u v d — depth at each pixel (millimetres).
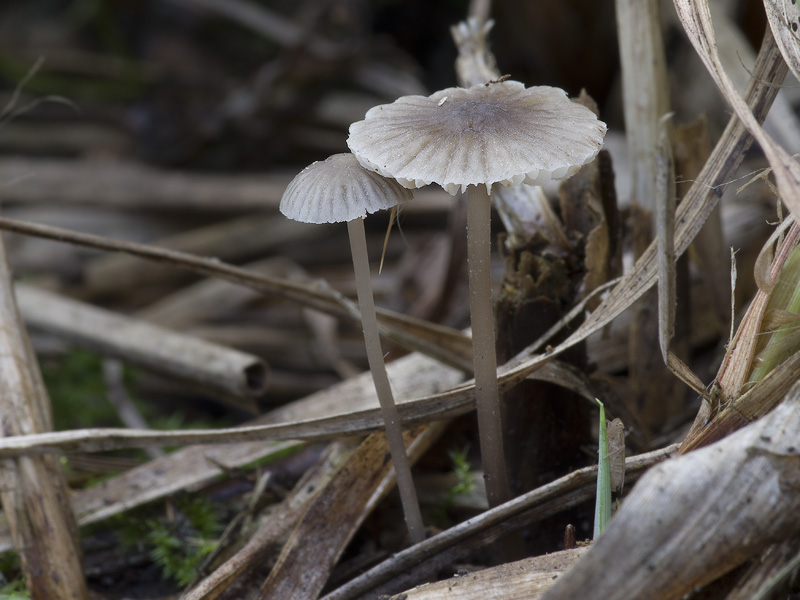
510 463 144
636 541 113
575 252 141
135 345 184
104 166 298
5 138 320
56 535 140
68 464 161
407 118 124
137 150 310
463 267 205
